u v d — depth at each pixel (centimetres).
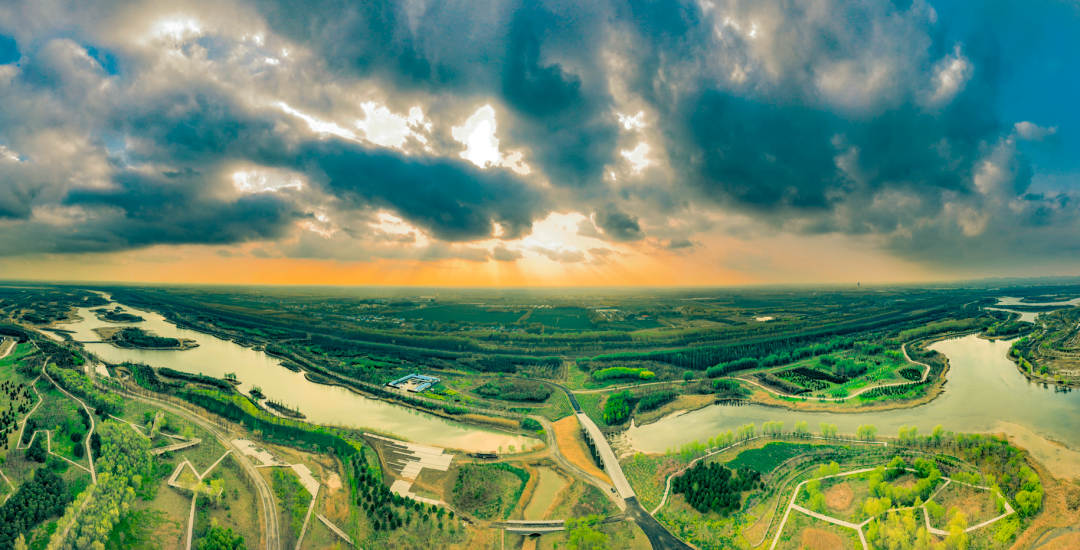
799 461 17725
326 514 14700
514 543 13662
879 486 14650
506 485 16738
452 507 15388
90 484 15662
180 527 13712
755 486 15962
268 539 13450
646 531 14100
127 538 12950
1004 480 14638
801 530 13562
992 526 12975
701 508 14812
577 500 15812
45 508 14000
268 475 17038
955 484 14975
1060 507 13612
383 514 14550
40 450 17550
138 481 15050
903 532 12344
